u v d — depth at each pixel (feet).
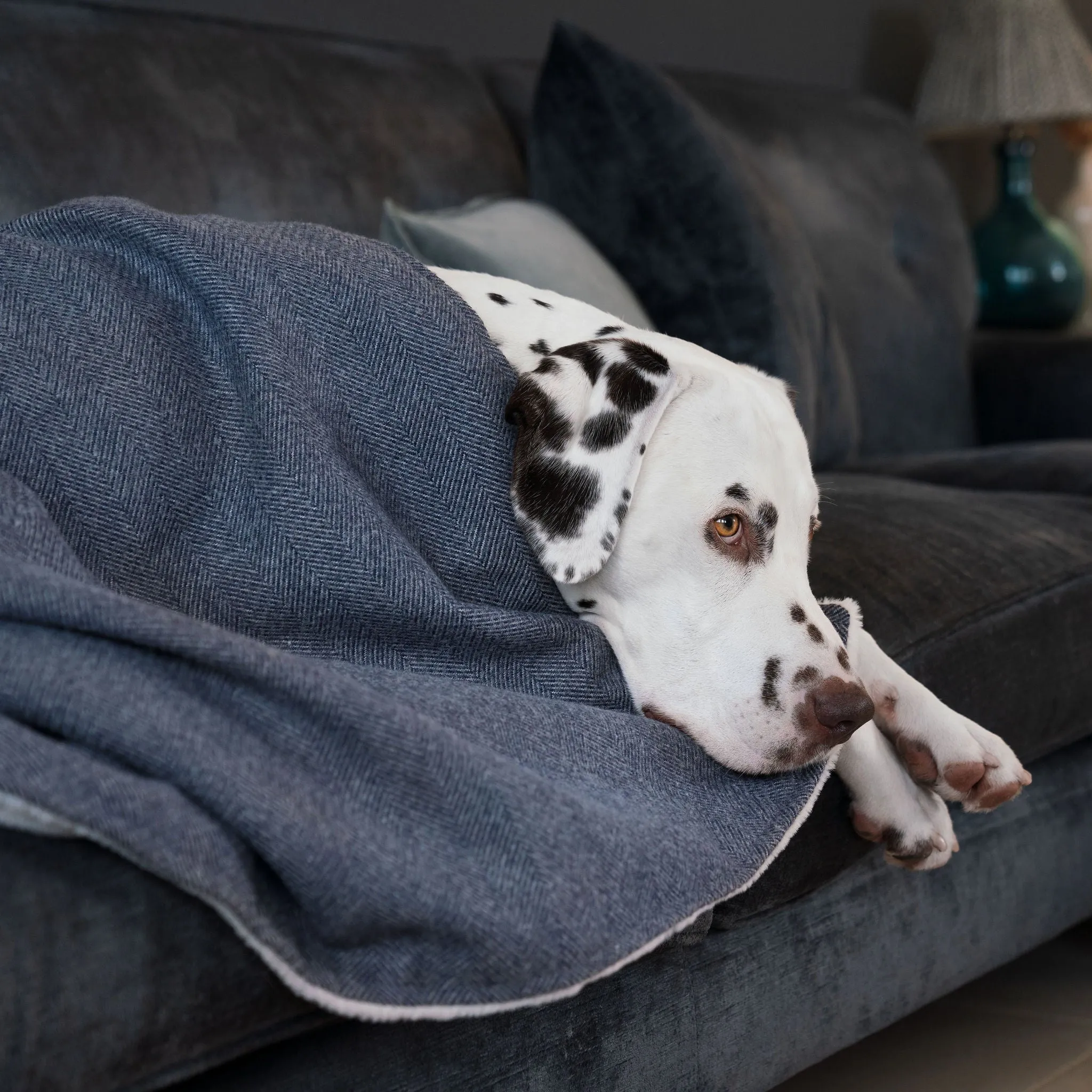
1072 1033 6.45
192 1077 3.47
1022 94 13.56
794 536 4.76
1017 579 6.03
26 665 3.14
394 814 3.39
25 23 6.68
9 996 2.89
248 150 7.18
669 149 7.96
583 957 3.41
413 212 7.83
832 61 14.49
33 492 3.70
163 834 3.01
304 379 4.22
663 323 8.13
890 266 10.64
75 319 4.06
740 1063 4.85
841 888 5.33
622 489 4.28
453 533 4.40
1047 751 6.35
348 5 9.86
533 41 11.35
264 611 4.07
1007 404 10.94
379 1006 3.30
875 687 4.92
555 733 3.92
